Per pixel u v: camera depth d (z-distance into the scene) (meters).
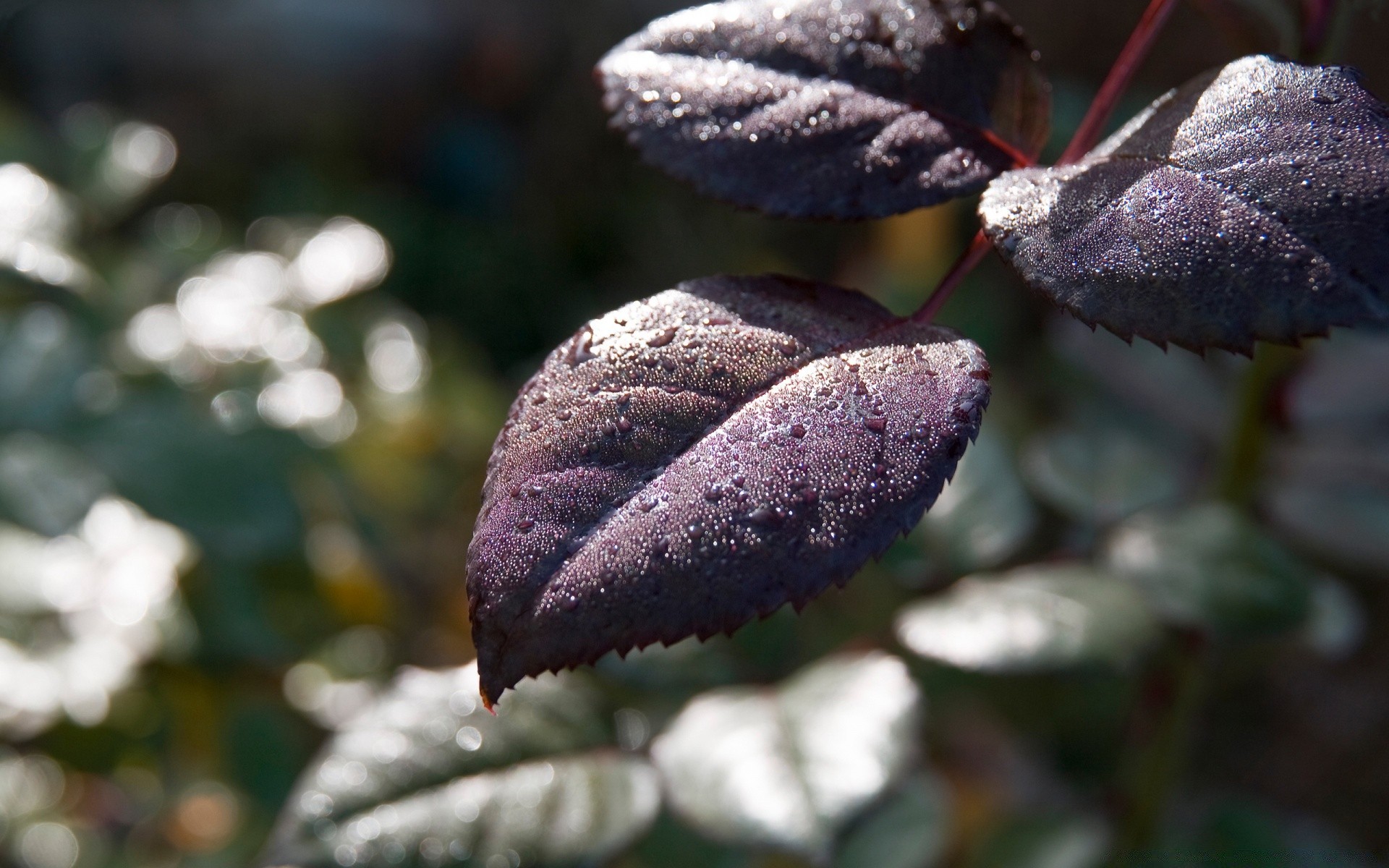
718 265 1.58
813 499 0.23
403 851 0.30
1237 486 0.37
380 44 2.17
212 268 0.76
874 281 0.89
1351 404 0.41
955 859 0.48
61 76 2.21
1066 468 0.45
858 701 0.31
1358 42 0.61
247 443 0.57
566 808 0.30
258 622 0.58
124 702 0.60
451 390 0.88
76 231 0.65
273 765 0.58
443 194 2.04
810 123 0.25
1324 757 0.74
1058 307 0.23
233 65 2.25
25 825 0.59
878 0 0.26
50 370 0.55
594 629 0.23
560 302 1.81
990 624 0.33
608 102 0.26
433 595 0.80
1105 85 0.26
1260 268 0.23
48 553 0.58
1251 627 0.33
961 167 0.25
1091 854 0.38
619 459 0.23
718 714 0.32
